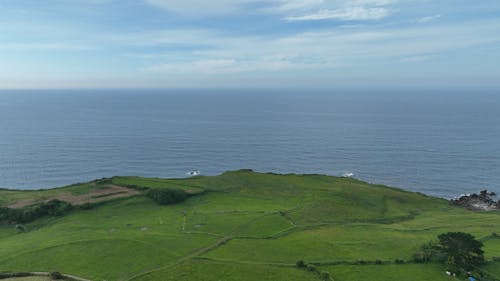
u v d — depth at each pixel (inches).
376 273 2027.6
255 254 2258.9
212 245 2397.9
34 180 5157.5
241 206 3380.9
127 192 3636.8
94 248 2310.5
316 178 4574.3
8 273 2003.0
